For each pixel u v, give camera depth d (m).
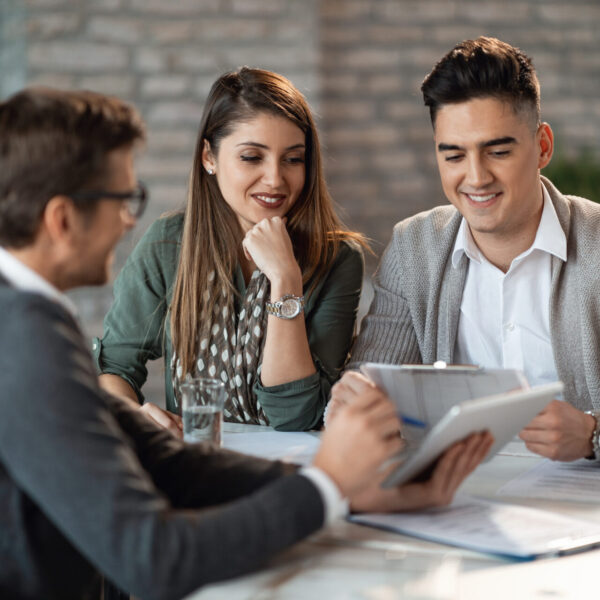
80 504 0.97
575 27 5.15
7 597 1.04
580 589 1.03
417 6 4.99
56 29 4.46
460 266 2.04
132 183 1.16
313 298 2.11
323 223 2.15
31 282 1.07
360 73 4.99
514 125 1.78
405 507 1.29
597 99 5.22
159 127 4.60
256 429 1.92
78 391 0.99
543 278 1.99
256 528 1.02
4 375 0.98
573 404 1.95
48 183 1.08
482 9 5.05
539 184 1.94
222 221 2.15
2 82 4.66
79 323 1.09
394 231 2.20
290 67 4.72
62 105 1.10
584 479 1.49
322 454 1.11
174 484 1.29
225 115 2.04
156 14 4.55
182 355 2.11
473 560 1.15
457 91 1.78
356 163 5.05
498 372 1.30
